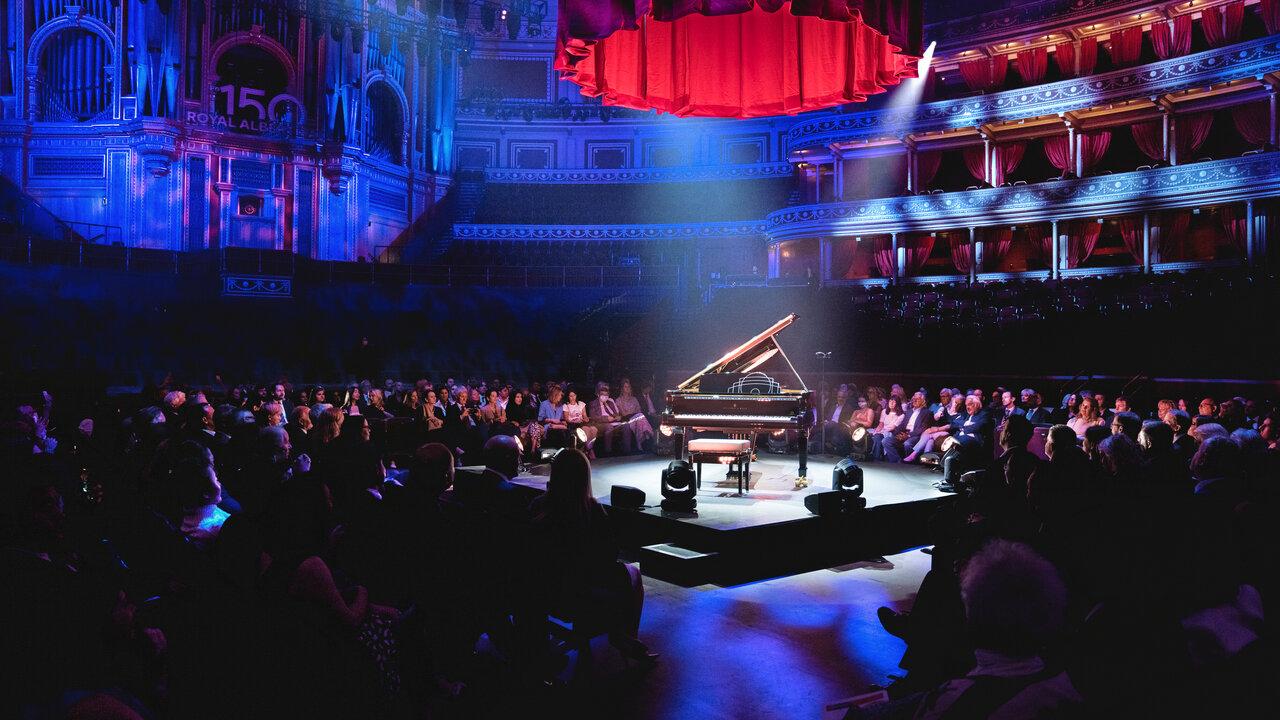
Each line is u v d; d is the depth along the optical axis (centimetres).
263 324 2511
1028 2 2530
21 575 271
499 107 3550
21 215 2539
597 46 834
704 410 886
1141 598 300
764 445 1264
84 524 412
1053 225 2400
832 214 2714
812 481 934
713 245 3297
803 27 912
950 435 1063
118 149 2652
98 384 1273
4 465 432
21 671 255
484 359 2652
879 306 2195
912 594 619
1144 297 1856
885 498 818
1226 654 280
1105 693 300
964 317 2006
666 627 540
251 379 1975
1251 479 447
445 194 3347
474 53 3559
